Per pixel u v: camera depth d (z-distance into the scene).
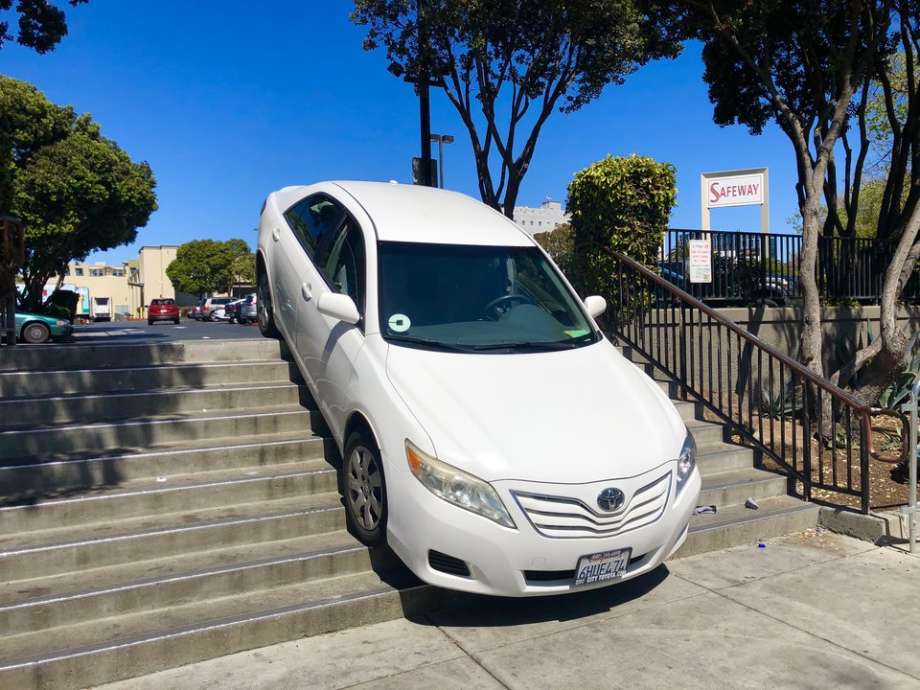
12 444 5.11
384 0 11.76
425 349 4.75
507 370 4.71
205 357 6.83
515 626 4.30
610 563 4.05
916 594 4.82
